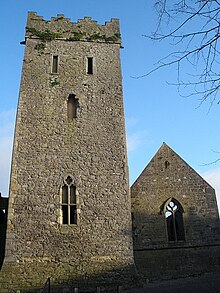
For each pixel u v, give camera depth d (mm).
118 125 18938
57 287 14883
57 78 19562
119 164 17984
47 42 20469
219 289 13398
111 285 15320
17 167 16953
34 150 17500
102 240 16219
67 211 16625
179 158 21156
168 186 20359
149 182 20469
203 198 20156
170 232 19953
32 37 20438
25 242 15539
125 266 15836
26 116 18219
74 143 18094
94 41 21109
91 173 17547
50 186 16875
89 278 15289
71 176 17312
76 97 19250
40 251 15500
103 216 16719
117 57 20938
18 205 16156
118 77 20266
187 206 19938
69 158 17688
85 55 20594
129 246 16281
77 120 18688
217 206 19984
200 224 19516
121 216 16859
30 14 21000
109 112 19203
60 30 20938
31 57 19891
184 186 20391
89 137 18375
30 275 14906
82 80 19797
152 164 21031
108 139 18500
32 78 19297
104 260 15828
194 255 18781
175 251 18781
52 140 17938
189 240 19125
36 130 18000
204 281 16031
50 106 18734
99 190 17250
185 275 18219
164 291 14117
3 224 18906
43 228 15961
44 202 16484
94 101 19344
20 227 15773
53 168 17297
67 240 15922
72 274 15258
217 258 18844
